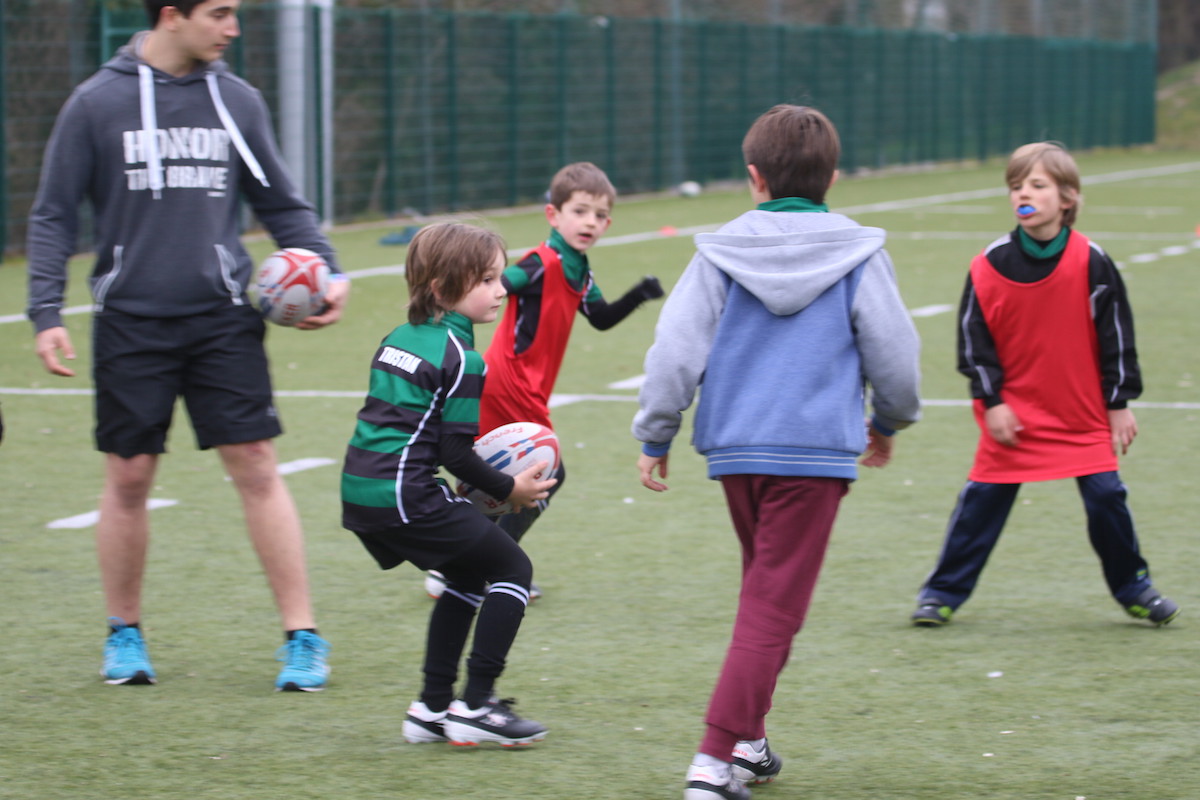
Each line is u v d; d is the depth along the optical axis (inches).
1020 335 480.4
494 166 2377.0
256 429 429.7
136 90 416.2
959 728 401.1
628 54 2630.4
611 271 1576.0
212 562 577.0
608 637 488.1
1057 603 527.5
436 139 2263.8
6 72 1670.8
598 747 386.6
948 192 2805.1
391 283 1502.2
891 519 647.8
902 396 346.3
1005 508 496.4
